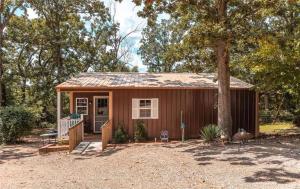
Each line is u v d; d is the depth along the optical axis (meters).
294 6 17.59
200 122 20.16
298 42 16.56
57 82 32.28
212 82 20.88
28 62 32.59
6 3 26.05
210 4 16.91
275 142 16.11
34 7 30.20
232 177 10.16
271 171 10.63
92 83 19.61
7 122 19.17
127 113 19.70
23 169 12.30
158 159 13.22
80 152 15.52
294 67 17.23
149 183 9.77
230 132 17.61
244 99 20.75
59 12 31.89
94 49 34.59
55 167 12.54
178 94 20.03
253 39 16.00
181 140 19.23
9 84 31.48
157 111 19.86
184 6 16.80
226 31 15.29
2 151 16.67
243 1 16.16
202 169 11.36
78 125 17.75
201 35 15.73
